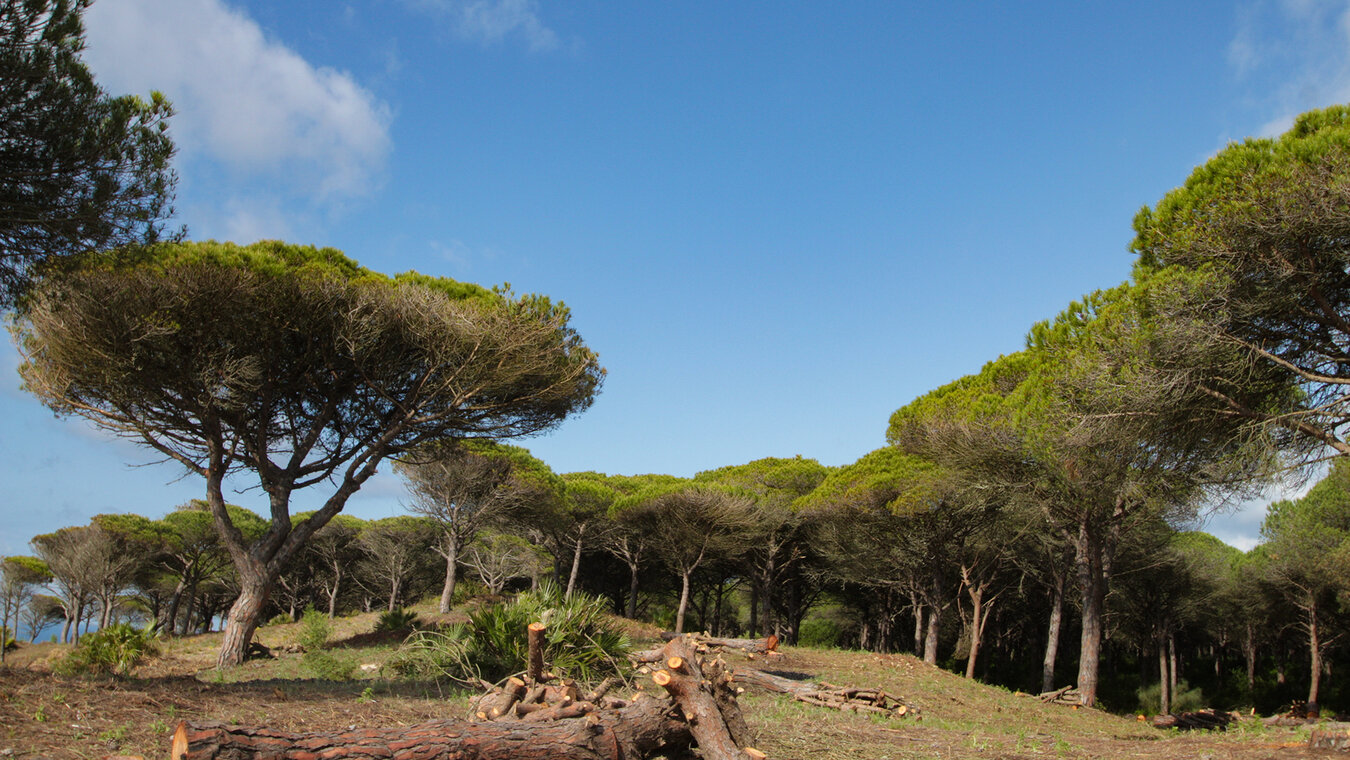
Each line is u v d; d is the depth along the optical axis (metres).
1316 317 9.11
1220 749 7.05
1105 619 30.47
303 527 13.78
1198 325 9.18
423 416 14.65
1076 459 12.14
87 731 4.77
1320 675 30.84
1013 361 17.38
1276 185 8.34
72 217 7.62
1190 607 29.73
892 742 7.31
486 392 14.42
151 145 8.10
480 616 8.96
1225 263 9.25
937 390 20.22
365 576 38.59
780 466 30.64
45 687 5.79
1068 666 34.31
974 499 18.09
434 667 8.94
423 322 13.20
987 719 11.78
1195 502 11.19
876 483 21.41
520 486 25.50
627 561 30.61
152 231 8.38
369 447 14.59
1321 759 6.12
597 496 29.45
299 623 23.39
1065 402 11.39
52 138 7.24
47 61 7.11
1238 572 30.55
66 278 8.74
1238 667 38.38
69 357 11.59
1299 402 9.67
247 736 3.60
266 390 13.41
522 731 4.33
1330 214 7.97
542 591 9.65
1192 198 9.51
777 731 7.38
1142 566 23.75
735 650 15.28
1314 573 25.08
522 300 13.96
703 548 25.97
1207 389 9.51
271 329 12.61
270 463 13.86
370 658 12.35
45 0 7.08
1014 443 14.36
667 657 5.23
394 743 3.89
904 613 33.75
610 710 5.13
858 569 25.34
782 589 32.09
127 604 37.91
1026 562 23.34
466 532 25.64
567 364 14.97
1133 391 9.84
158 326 11.20
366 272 13.93
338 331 12.97
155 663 13.03
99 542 29.28
